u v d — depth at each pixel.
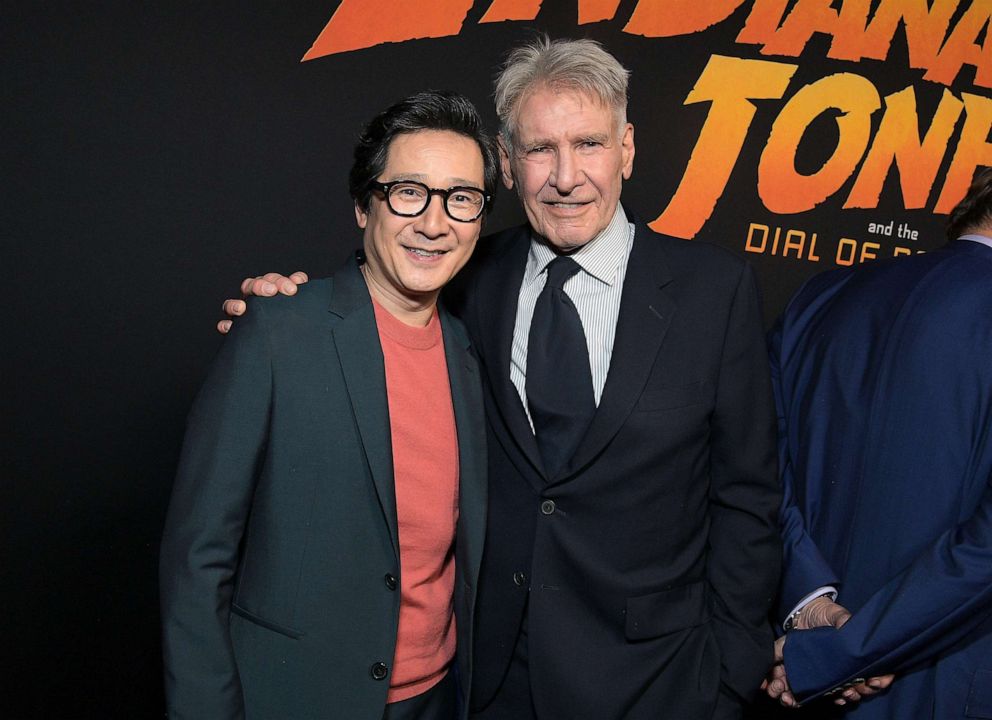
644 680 1.42
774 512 1.50
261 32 2.35
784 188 2.70
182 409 2.37
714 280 1.46
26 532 2.28
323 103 2.40
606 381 1.40
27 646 2.29
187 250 2.34
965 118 2.77
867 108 2.72
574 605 1.44
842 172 2.73
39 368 2.26
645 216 2.64
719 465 1.50
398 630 1.28
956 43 2.74
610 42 2.57
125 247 2.30
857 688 1.57
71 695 2.34
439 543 1.31
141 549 2.37
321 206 2.43
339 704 1.21
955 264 1.54
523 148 1.40
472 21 2.48
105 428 2.32
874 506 1.53
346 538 1.21
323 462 1.20
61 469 2.30
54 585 2.31
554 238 1.42
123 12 2.25
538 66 1.38
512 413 1.43
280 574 1.20
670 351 1.43
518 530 1.45
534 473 1.43
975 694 1.47
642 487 1.42
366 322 1.26
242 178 2.36
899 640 1.43
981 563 1.38
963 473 1.46
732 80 2.65
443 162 1.21
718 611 1.50
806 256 2.74
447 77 2.48
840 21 2.69
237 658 1.21
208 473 1.16
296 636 1.20
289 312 1.22
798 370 1.72
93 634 2.35
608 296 1.47
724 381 1.45
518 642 1.49
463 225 1.24
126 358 2.32
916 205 2.78
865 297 1.64
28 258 2.24
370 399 1.22
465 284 1.55
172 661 1.12
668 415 1.40
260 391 1.18
